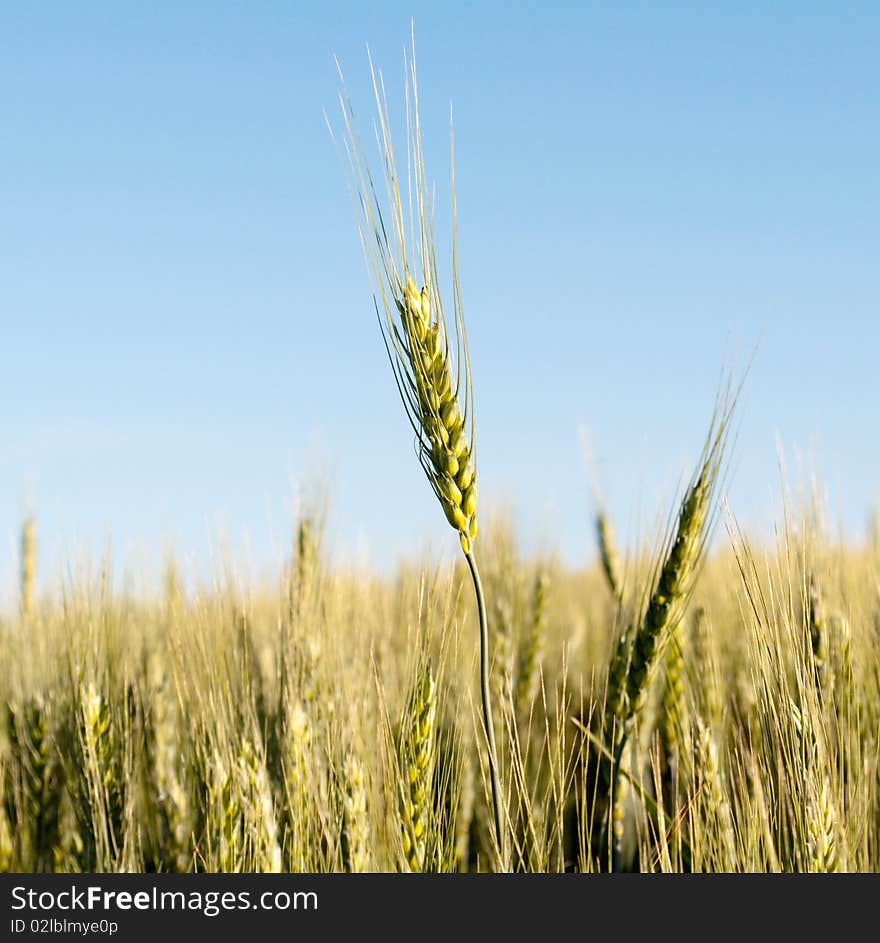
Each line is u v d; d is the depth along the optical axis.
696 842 0.86
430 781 0.88
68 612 1.01
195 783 0.96
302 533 1.04
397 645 1.02
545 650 1.15
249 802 0.90
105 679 0.99
